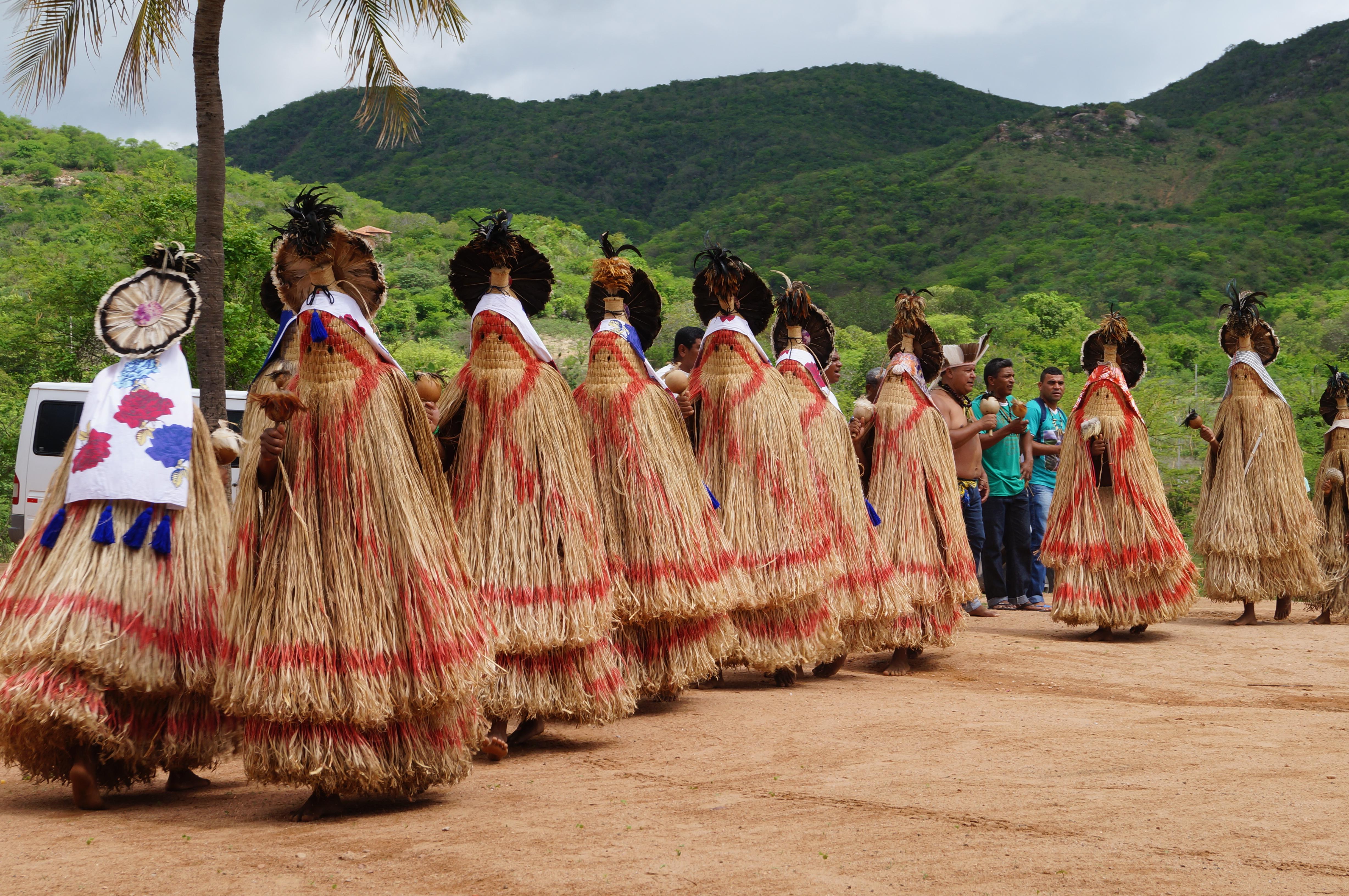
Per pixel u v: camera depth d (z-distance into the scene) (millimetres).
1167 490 20703
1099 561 9773
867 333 66125
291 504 4586
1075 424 10047
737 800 4617
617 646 6715
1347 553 11109
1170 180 137125
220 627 5094
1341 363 36219
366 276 5125
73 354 23641
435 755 4758
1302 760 5047
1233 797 4367
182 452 5137
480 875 3682
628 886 3523
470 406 6164
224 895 3527
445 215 139125
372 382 4820
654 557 6625
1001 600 12359
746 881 3539
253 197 59719
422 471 4941
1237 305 10992
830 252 118750
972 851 3771
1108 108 156250
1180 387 29391
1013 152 147375
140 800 5164
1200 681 7730
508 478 6000
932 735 5785
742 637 7547
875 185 137875
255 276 22422
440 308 55531
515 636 5781
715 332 7910
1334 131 140875
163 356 5414
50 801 5121
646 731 6348
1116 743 5473
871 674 8516
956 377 10445
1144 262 97250
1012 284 100125
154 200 23859
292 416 4719
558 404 6184
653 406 6992
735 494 7543
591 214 147625
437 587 4711
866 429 8922
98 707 4750
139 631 4879
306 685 4422
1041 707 6637
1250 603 10977
